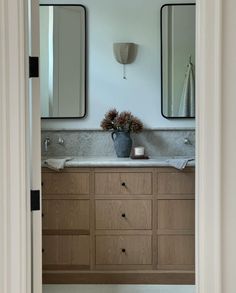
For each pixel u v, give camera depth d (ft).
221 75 4.97
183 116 11.51
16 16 4.83
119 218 9.95
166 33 11.49
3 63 4.84
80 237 10.01
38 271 5.23
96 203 9.94
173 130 11.56
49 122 11.53
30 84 5.12
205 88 4.99
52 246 10.02
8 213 4.91
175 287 9.86
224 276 5.06
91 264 10.01
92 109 11.60
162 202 9.91
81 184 9.92
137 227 9.95
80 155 11.59
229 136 5.00
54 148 11.55
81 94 11.57
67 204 9.95
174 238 9.94
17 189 4.90
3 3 4.82
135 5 11.52
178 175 9.87
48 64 11.49
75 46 11.53
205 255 5.05
